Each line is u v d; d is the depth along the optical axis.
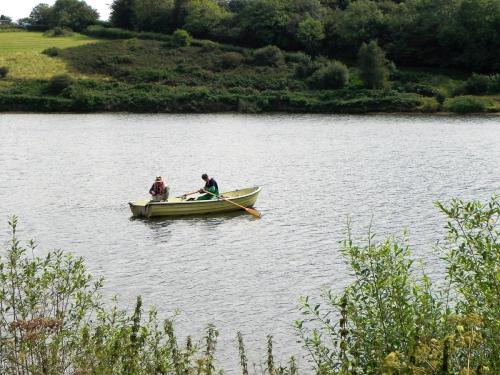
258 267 23.62
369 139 65.81
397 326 9.30
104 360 9.98
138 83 108.44
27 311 10.92
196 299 20.27
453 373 7.81
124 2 142.62
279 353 16.27
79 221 31.06
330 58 122.38
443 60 115.56
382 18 120.69
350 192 37.91
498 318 8.98
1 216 31.95
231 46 122.06
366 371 9.21
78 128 78.94
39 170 47.00
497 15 110.25
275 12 125.38
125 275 22.69
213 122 87.12
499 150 54.91
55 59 115.38
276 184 41.41
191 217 32.16
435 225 29.12
